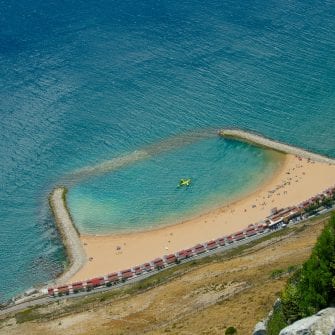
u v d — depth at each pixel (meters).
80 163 171.88
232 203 151.75
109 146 176.25
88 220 153.75
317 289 67.06
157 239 145.38
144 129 181.00
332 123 176.00
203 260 134.50
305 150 165.88
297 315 68.81
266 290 104.31
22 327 123.56
